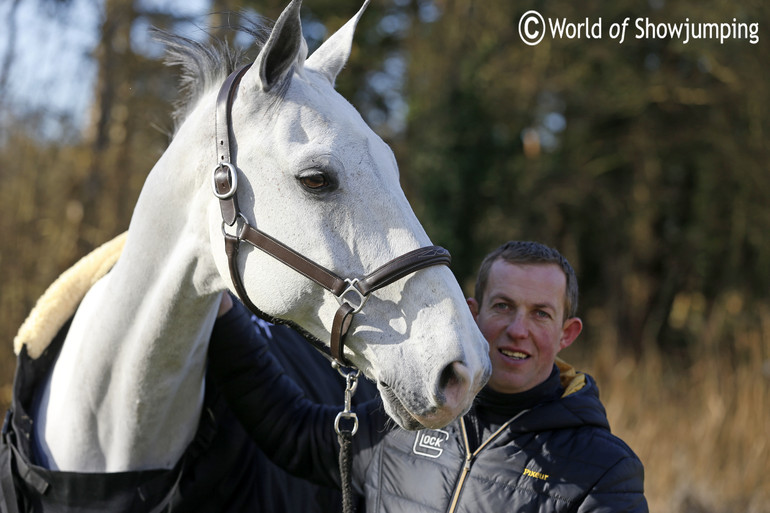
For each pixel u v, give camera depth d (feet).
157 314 4.84
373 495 5.20
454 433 5.12
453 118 30.19
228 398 5.57
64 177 17.44
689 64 30.35
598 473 4.73
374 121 30.91
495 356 5.08
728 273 28.35
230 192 4.60
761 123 27.84
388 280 4.35
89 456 5.16
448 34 29.96
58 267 16.71
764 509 12.83
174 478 5.18
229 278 4.71
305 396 6.41
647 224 30.40
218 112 4.75
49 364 5.67
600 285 31.78
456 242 30.09
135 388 4.94
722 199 29.04
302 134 4.52
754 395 14.58
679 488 12.99
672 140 30.30
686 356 23.36
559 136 32.63
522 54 30.30
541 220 31.12
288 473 5.66
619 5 29.50
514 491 4.78
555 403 5.01
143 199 5.05
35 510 5.14
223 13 5.39
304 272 4.48
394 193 4.54
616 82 30.42
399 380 4.32
